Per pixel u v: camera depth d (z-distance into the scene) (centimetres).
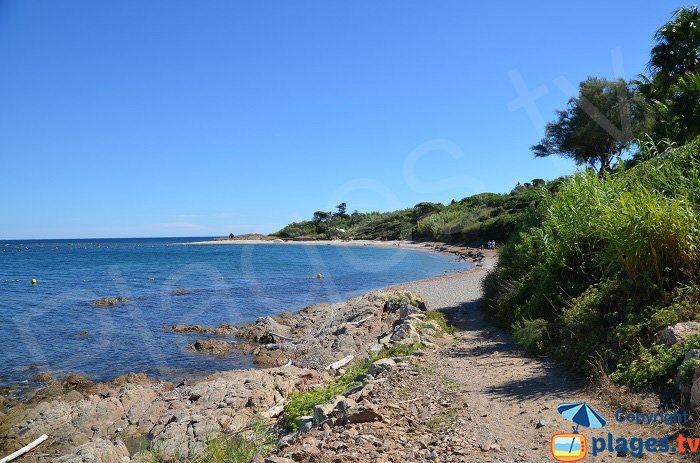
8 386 1364
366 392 724
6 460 901
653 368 561
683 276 712
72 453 838
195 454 816
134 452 904
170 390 1256
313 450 495
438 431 527
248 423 935
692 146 922
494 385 697
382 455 459
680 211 724
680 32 2195
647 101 2797
